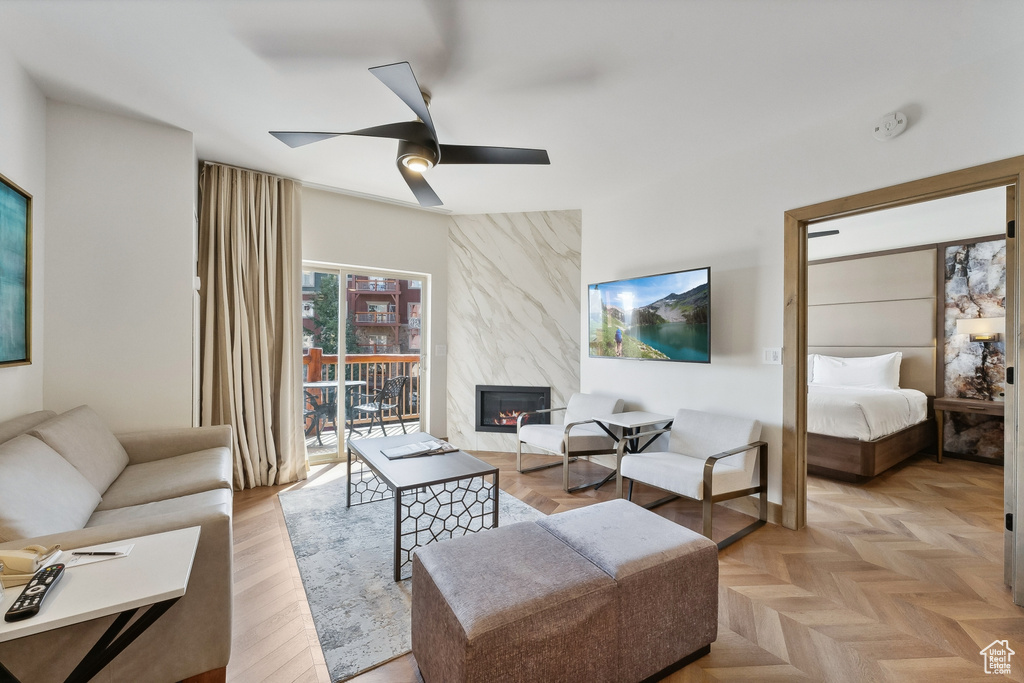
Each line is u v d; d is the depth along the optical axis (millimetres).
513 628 1217
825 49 1990
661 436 3523
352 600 1947
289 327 3586
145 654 1398
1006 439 2072
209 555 1473
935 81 2166
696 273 3098
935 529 2734
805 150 2680
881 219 4680
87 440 2137
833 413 3738
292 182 3656
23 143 2182
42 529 1432
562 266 4488
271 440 3465
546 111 2543
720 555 2391
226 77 2238
